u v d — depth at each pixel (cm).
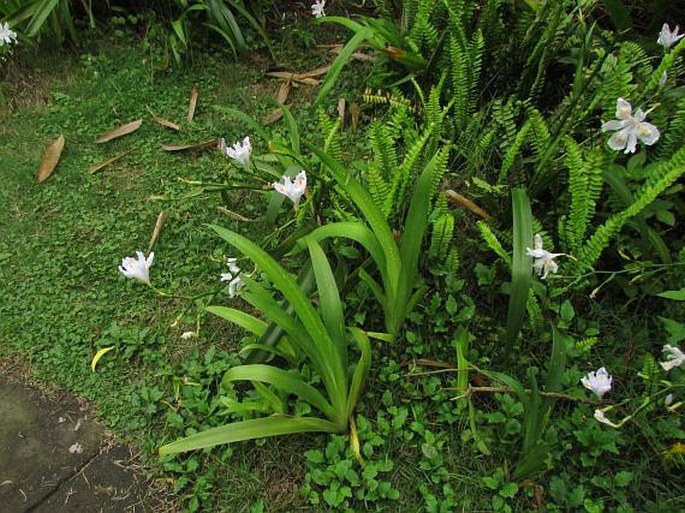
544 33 83
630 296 74
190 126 100
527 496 63
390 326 71
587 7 87
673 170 65
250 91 105
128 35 112
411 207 64
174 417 68
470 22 95
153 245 85
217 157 95
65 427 69
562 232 73
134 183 93
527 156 88
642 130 64
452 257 75
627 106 63
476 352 72
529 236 67
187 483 64
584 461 63
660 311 75
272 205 80
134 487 65
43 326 77
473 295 78
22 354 75
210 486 63
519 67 91
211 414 68
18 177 92
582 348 70
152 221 88
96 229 87
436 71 95
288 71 109
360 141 96
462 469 65
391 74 98
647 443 65
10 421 70
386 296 70
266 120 100
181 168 94
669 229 75
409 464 65
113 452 67
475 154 82
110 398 71
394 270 67
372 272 76
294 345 69
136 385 72
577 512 61
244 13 108
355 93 103
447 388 69
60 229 87
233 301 79
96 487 65
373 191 73
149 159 96
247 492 63
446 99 93
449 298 74
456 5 91
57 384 73
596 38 88
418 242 65
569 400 68
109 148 97
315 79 107
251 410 66
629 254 76
